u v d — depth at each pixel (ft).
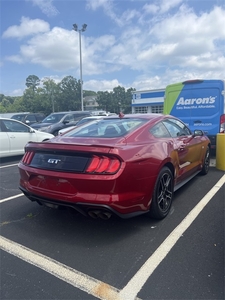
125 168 9.36
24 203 14.37
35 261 8.84
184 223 11.44
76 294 7.32
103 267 8.46
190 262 8.59
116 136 11.44
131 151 9.93
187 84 25.20
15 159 29.91
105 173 9.18
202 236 10.29
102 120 14.38
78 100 342.03
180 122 16.19
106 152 9.27
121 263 8.65
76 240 10.19
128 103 355.97
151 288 7.47
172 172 12.86
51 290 7.48
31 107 329.31
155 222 11.61
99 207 9.24
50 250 9.51
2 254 9.30
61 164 9.98
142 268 8.35
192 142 15.98
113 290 7.43
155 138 12.31
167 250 9.34
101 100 337.11
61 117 45.09
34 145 11.07
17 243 10.03
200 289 7.36
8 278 8.00
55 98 330.75
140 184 10.11
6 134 27.84
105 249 9.50
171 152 12.37
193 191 15.72
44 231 10.99
